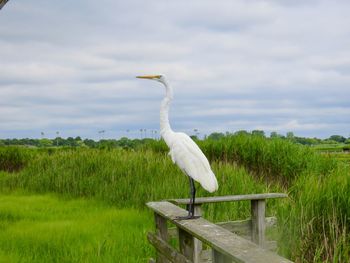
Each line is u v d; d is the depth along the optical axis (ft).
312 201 21.57
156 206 19.35
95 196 44.19
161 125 21.49
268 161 48.91
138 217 33.22
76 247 24.77
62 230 29.07
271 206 32.07
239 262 10.67
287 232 22.31
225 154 54.34
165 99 21.70
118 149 60.80
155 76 22.13
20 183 54.24
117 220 32.12
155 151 65.16
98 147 64.39
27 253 24.04
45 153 66.33
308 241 20.63
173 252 16.30
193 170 18.70
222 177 38.96
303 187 27.89
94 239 26.32
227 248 11.71
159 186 39.27
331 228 19.85
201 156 18.93
